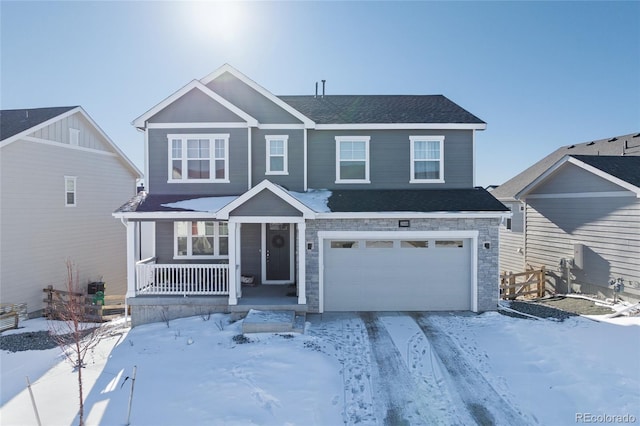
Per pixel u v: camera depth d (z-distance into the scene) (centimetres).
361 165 1338
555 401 671
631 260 1235
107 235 1858
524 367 795
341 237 1158
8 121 1489
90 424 615
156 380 750
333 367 800
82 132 1694
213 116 1288
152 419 622
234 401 668
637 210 1218
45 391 730
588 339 923
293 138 1317
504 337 951
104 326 1178
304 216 1087
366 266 1177
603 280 1336
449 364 812
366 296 1178
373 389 720
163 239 1315
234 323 1052
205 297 1130
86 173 1714
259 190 1083
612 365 786
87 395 709
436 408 659
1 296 1302
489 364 811
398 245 1177
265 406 655
